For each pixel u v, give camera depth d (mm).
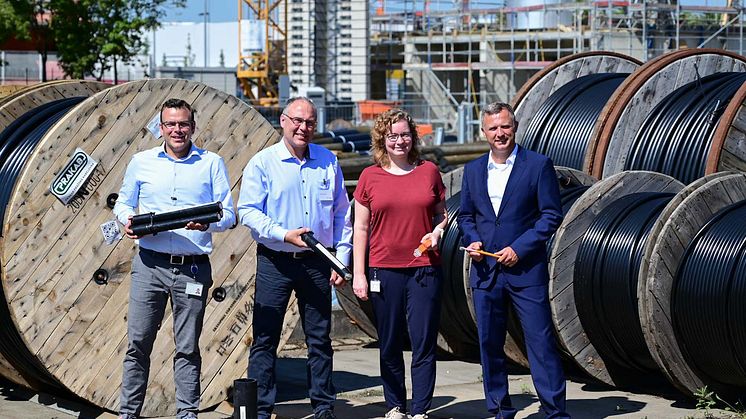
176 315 7434
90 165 8031
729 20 37500
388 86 49562
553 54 38469
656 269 8453
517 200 7297
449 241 10180
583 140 12867
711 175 8820
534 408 8352
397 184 7418
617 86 13383
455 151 16406
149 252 7352
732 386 8875
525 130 13648
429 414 8164
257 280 7559
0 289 8102
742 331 8047
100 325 8141
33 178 7852
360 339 12367
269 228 7336
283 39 50281
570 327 9305
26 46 39281
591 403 8797
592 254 9148
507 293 7363
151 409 8266
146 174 7426
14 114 9289
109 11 33438
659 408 8594
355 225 7531
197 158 7473
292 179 7488
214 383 8508
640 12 36000
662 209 9039
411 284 7418
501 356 7465
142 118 8227
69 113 7973
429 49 40812
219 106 8547
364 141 16891
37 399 8922
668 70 12750
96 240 8086
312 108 7488
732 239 8250
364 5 48656
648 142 12078
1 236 7996
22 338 7883
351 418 8055
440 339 10977
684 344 8531
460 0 41500
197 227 7148
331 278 7469
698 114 11812
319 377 7594
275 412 8305
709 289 8227
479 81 40250
